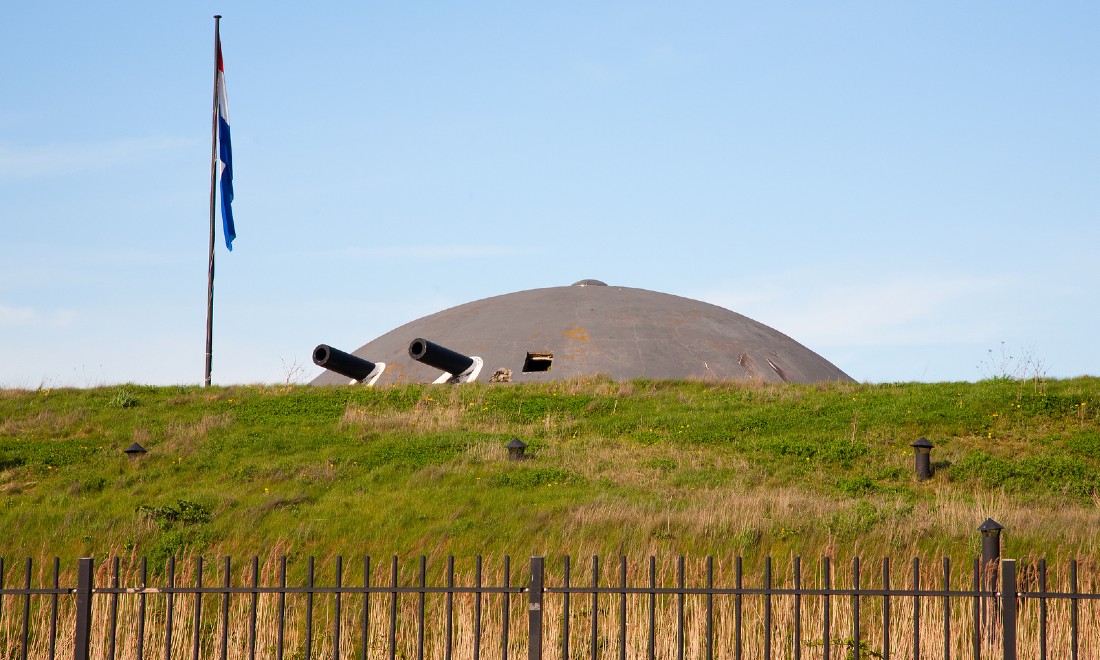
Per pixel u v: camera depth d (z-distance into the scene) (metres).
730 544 14.60
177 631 10.71
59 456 20.75
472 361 31.89
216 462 20.56
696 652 10.12
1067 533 14.87
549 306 38.09
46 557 14.96
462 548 15.07
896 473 20.03
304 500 17.95
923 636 10.38
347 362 31.28
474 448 21.03
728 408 24.89
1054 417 22.38
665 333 36.56
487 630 10.57
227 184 30.42
